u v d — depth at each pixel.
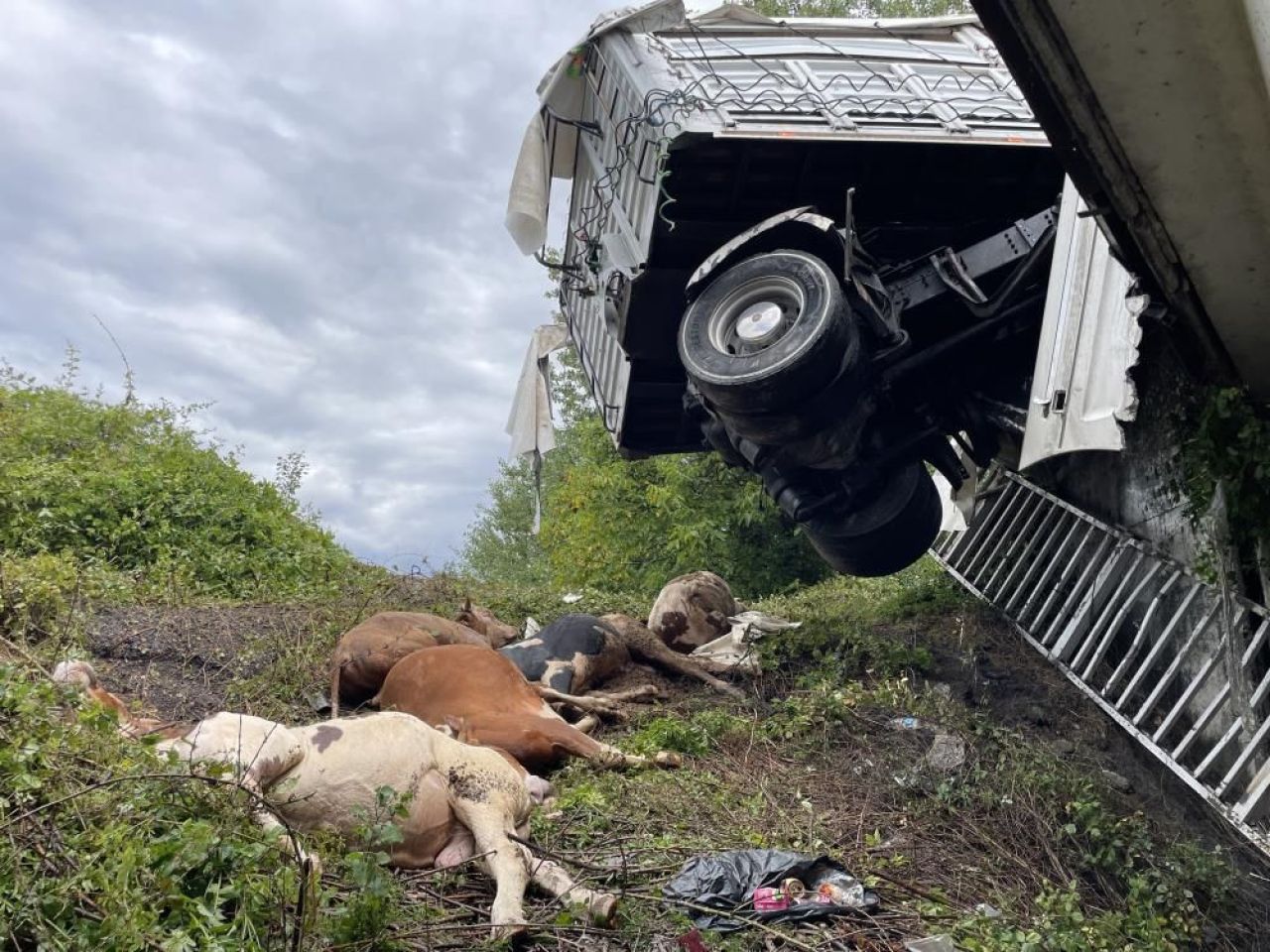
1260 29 4.86
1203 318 6.39
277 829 3.90
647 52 8.91
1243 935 5.98
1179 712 6.91
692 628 9.55
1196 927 5.71
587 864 4.96
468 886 4.71
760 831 5.88
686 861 5.27
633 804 5.94
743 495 18.33
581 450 23.75
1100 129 5.48
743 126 8.23
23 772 3.84
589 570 20.38
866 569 9.52
